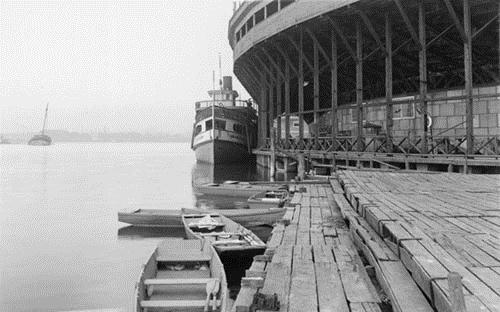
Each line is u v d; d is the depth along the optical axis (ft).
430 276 14.33
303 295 17.97
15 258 53.57
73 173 200.95
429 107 91.45
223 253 40.34
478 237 20.12
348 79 149.18
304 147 116.57
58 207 96.84
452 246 18.45
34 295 39.81
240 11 143.54
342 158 90.74
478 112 84.79
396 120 99.50
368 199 32.73
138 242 60.90
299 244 26.68
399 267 18.37
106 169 229.86
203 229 54.80
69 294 40.32
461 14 87.71
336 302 17.21
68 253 55.83
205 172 171.83
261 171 163.32
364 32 104.27
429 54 112.78
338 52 123.85
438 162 67.15
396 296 15.12
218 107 195.72
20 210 92.89
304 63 140.56
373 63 127.65
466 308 11.31
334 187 51.01
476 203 30.83
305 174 90.27
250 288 19.44
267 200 70.85
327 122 131.34
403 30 101.55
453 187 41.57
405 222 23.31
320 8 93.66
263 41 123.24
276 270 21.24
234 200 93.09
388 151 82.89
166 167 246.27
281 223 33.37
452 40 101.96
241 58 155.22
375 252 20.75
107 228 71.46
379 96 144.87
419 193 36.68
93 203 102.42
